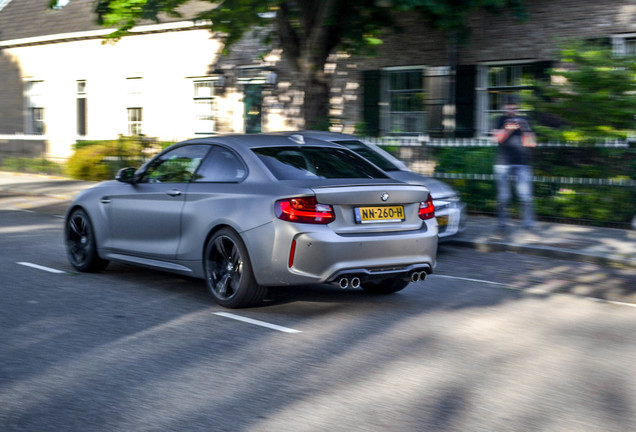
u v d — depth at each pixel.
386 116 18.61
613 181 12.42
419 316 6.47
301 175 6.52
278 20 14.66
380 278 6.44
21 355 5.16
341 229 6.20
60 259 9.15
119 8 13.54
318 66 14.82
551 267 9.30
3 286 7.46
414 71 18.20
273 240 6.11
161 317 6.27
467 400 4.37
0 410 4.13
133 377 4.72
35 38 27.02
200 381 4.65
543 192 13.17
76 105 26.36
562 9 15.77
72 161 21.48
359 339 5.67
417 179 9.84
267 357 5.17
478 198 13.94
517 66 16.66
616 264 9.35
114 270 8.41
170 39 23.30
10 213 14.59
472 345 5.56
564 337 5.86
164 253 7.15
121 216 7.66
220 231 6.55
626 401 4.40
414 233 6.59
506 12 16.48
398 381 4.69
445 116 17.58
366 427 3.93
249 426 3.93
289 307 6.73
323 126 14.83
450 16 14.15
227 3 13.34
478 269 9.07
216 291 6.66
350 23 15.07
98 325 5.99
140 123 24.42
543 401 4.37
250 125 21.83
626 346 5.62
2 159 24.52
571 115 13.08
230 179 6.71
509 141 11.45
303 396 4.40
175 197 7.06
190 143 7.35
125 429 3.87
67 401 4.28
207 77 22.70
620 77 12.55
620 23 15.09
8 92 28.62
